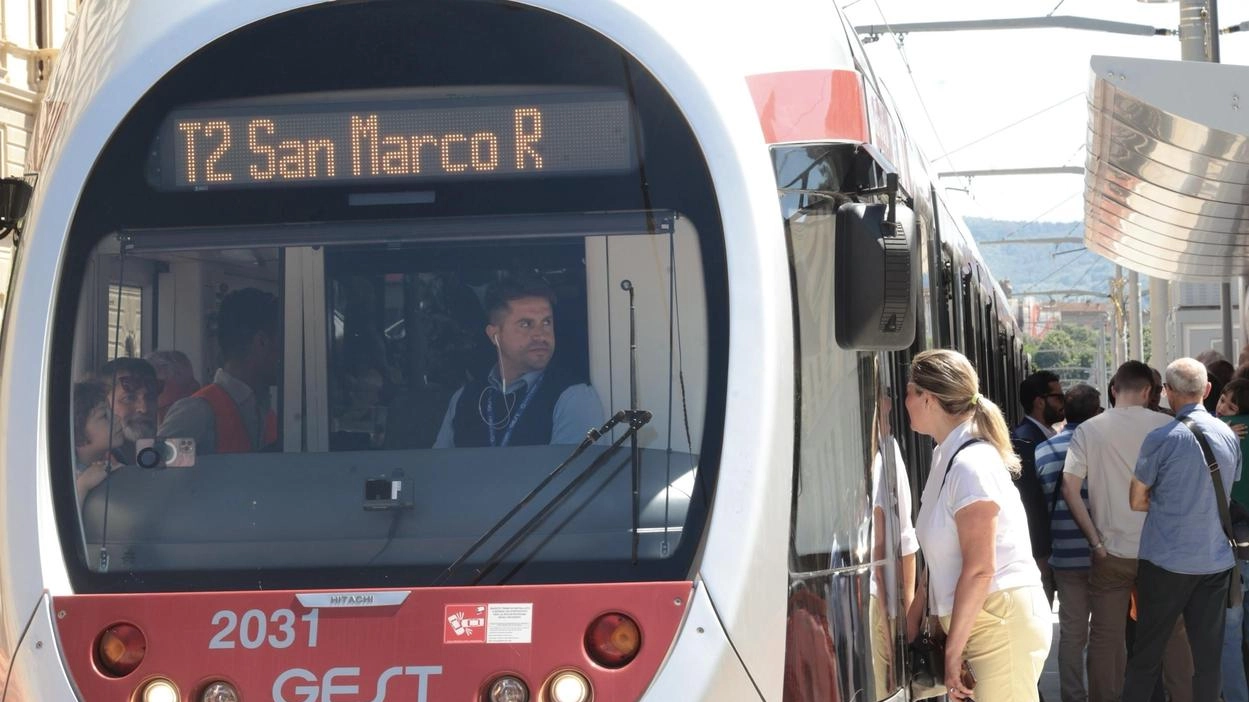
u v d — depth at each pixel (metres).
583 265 12.38
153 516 12.30
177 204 12.68
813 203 13.03
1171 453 22.12
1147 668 22.48
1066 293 166.00
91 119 12.73
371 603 11.74
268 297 12.62
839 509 12.80
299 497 12.30
